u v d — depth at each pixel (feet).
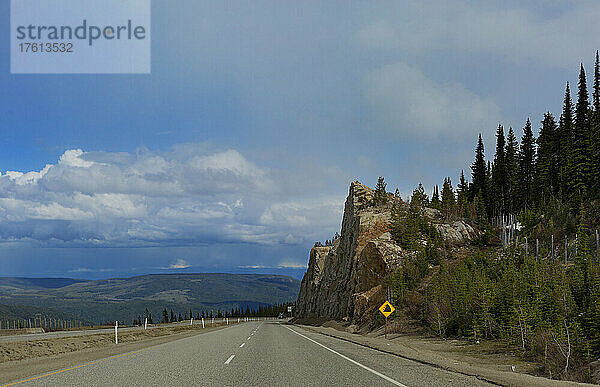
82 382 37.55
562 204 206.08
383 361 57.31
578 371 65.92
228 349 73.97
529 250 177.17
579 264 97.66
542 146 258.57
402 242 215.92
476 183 324.60
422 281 174.29
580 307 87.40
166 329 179.83
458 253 221.87
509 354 83.66
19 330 164.55
